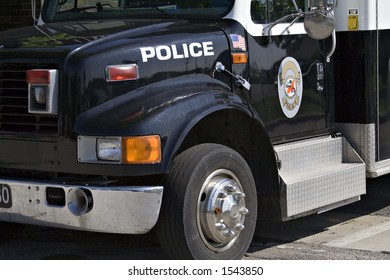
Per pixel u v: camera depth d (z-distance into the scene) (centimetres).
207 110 505
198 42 543
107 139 482
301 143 616
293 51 607
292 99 607
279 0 599
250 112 532
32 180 509
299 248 621
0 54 525
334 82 659
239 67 564
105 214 484
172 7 595
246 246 550
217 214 520
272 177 563
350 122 659
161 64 522
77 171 493
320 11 552
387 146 679
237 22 568
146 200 485
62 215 495
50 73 496
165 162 485
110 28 552
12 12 1077
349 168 633
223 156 525
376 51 659
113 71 502
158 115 488
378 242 639
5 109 522
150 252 615
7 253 616
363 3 647
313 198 593
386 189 855
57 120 500
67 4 632
